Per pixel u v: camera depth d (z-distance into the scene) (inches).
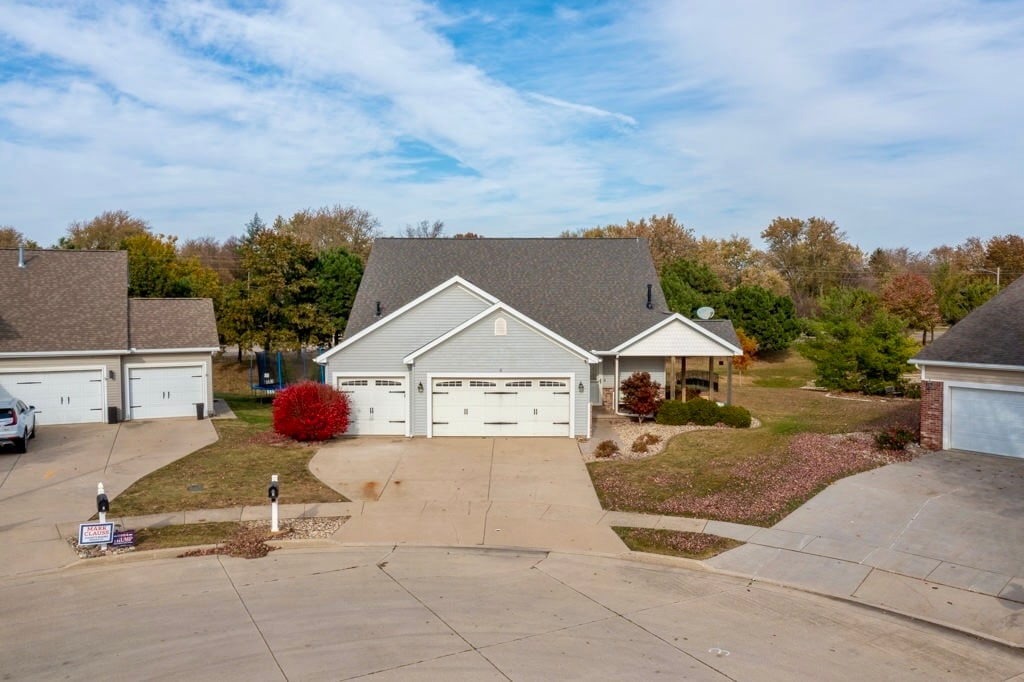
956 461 725.3
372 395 944.9
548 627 377.7
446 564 483.5
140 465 762.2
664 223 2908.5
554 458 804.0
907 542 506.3
